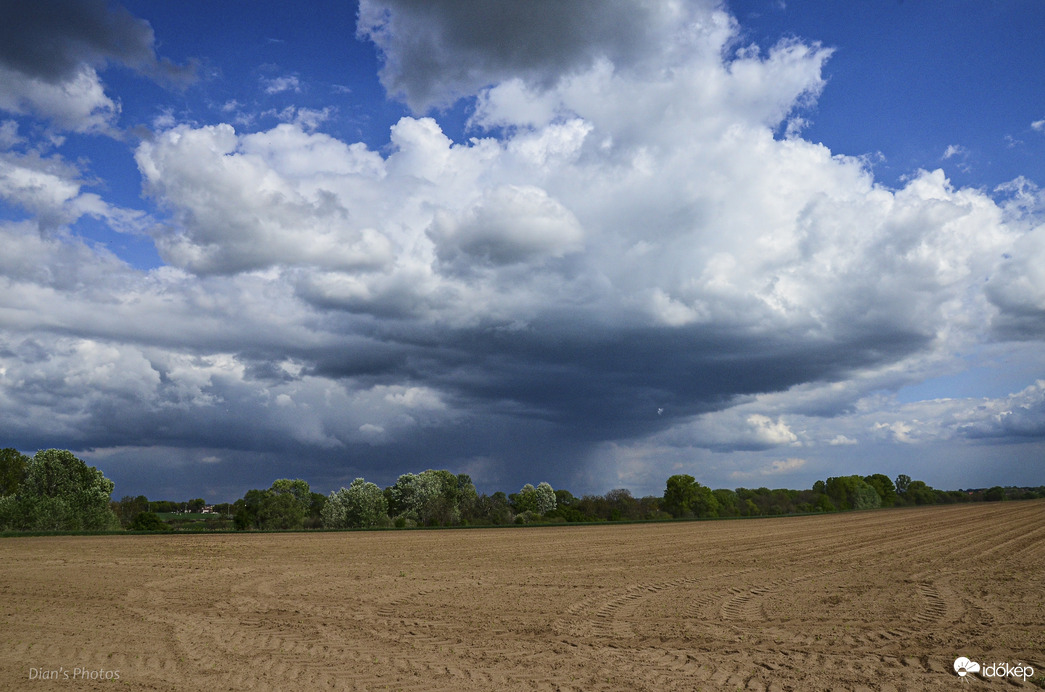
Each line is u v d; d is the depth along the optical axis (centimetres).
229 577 2094
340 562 2564
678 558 2684
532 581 1998
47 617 1418
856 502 11112
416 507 7606
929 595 1636
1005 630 1216
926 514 7125
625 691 875
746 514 9650
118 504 6359
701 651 1099
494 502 7425
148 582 1973
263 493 7169
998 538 3422
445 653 1094
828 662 1016
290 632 1267
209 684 911
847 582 1900
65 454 5847
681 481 8488
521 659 1052
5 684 914
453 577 2098
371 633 1258
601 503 8100
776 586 1844
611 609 1510
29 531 4322
